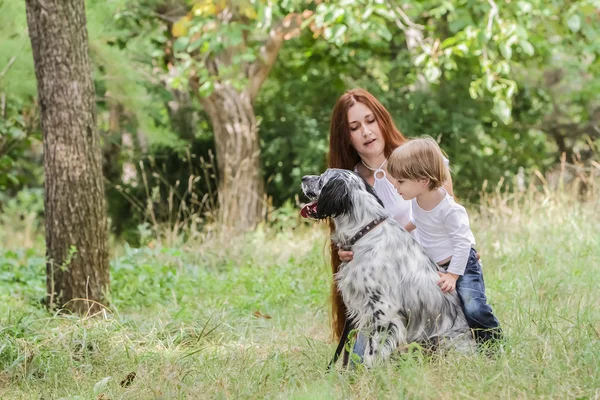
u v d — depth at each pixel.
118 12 15.40
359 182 5.98
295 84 21.20
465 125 19.91
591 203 12.94
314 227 13.81
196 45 14.48
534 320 6.70
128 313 9.22
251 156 17.50
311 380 5.68
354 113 6.46
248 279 10.49
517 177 21.53
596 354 5.60
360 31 13.28
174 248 12.35
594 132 23.61
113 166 21.02
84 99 8.66
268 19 13.58
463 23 14.58
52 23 8.46
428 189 5.90
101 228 8.86
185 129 21.44
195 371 5.86
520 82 21.98
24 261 13.02
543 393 5.04
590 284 8.56
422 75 20.70
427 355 5.92
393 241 5.89
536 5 14.07
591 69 19.70
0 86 12.93
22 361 6.30
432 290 5.90
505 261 10.43
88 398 5.68
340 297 6.52
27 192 23.23
